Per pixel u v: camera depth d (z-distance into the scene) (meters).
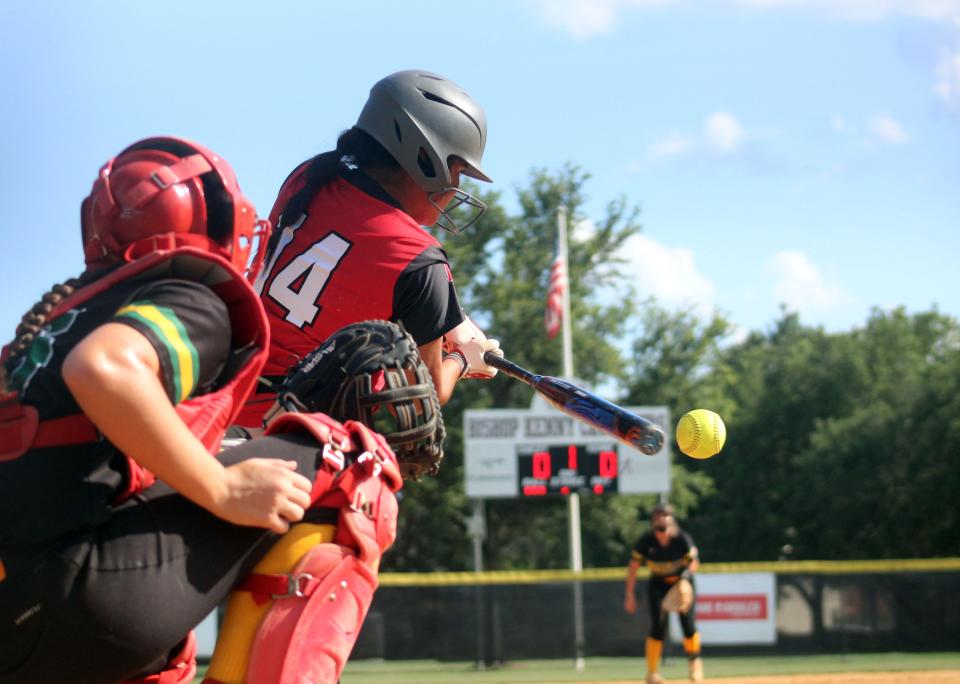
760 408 154.88
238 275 5.30
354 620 5.50
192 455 4.85
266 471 5.12
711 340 103.44
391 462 5.79
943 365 140.38
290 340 7.79
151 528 5.02
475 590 41.56
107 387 4.61
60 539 4.87
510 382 96.81
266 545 5.41
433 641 41.09
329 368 6.25
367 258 7.70
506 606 41.62
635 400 102.19
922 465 131.75
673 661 42.22
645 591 42.16
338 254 7.75
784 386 155.00
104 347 4.67
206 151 5.66
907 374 141.62
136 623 4.90
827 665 40.94
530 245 101.25
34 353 5.03
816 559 141.12
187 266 5.23
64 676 4.90
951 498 130.12
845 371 153.00
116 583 4.86
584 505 97.12
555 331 63.12
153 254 5.13
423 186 8.22
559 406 7.55
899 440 133.38
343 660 5.42
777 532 145.38
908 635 42.88
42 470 4.88
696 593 42.94
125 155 5.60
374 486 5.69
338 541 5.54
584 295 101.75
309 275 7.78
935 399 133.25
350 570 5.48
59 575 4.78
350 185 8.05
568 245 101.06
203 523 5.18
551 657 41.50
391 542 5.86
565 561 99.56
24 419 4.93
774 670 39.41
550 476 60.12
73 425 4.90
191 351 4.96
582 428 60.56
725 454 153.25
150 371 4.76
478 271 100.62
